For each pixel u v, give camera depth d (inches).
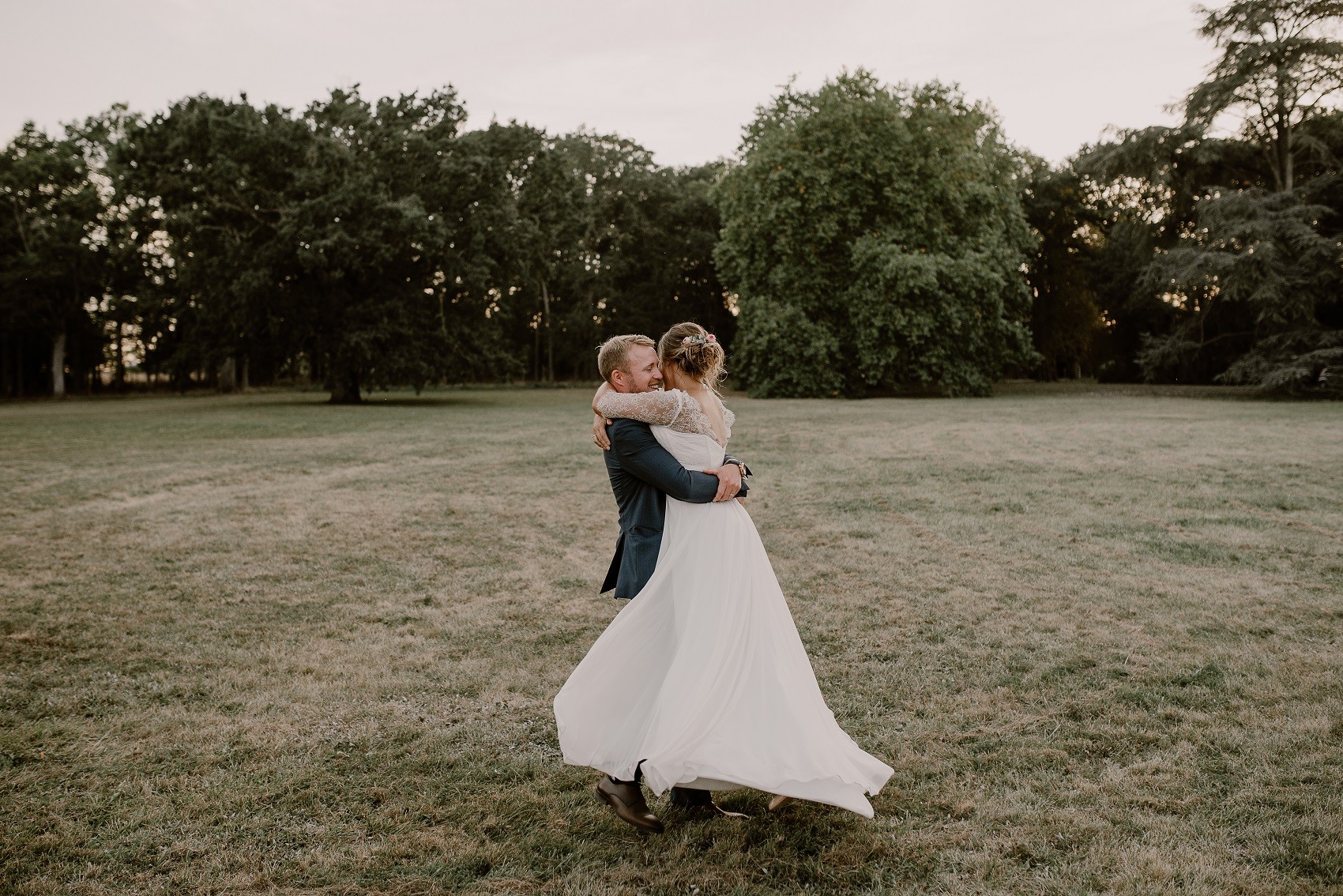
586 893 89.8
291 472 420.2
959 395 1129.4
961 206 1073.5
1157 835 98.2
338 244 1021.2
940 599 195.3
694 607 100.4
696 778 93.6
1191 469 368.5
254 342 1132.5
